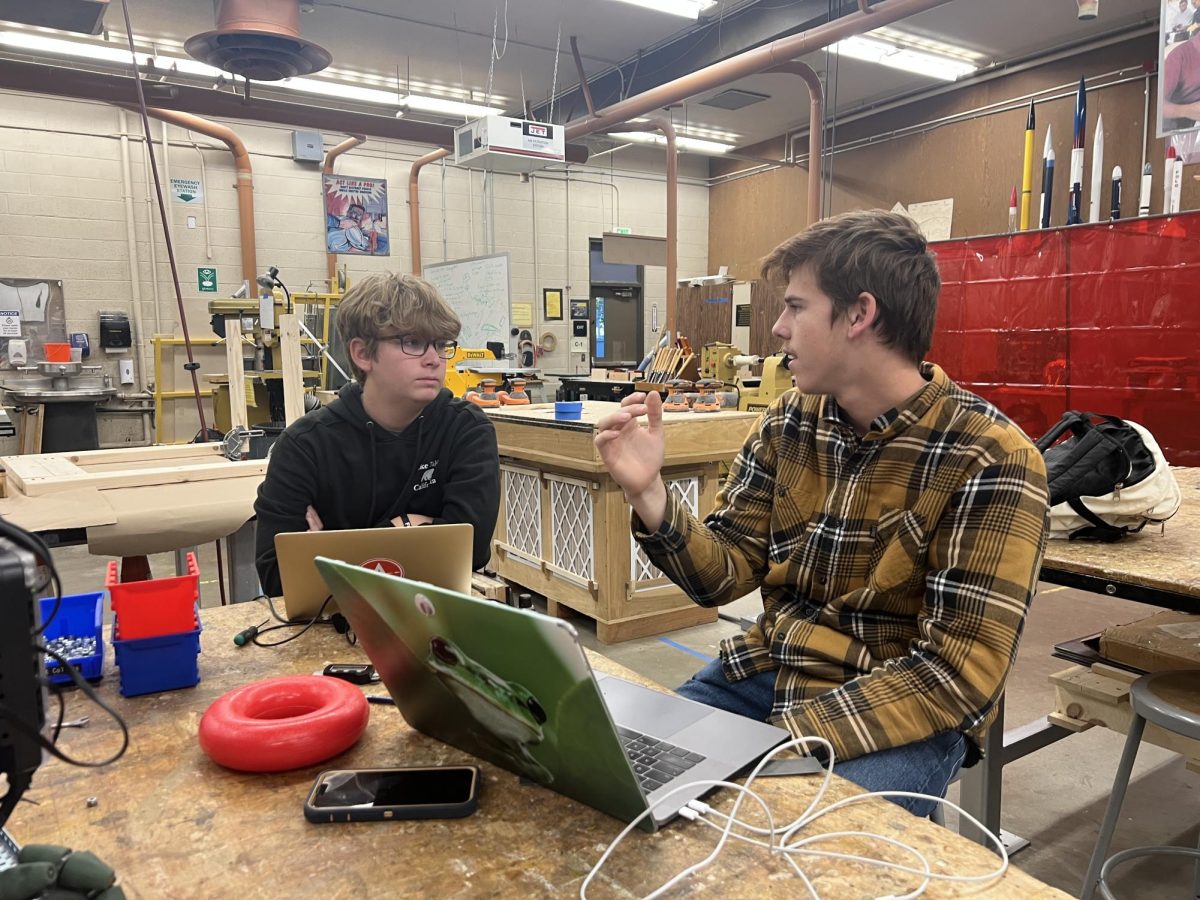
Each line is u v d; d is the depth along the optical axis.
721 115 7.48
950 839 0.68
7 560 0.50
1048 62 5.91
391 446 1.56
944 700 0.95
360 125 5.76
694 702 0.96
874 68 6.34
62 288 6.13
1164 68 2.93
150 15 5.30
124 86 4.98
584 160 6.62
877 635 1.08
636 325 9.04
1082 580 1.42
